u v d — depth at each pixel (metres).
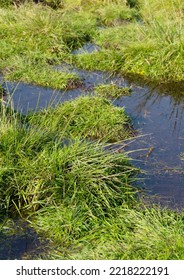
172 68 5.21
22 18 6.01
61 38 5.73
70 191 3.33
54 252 3.05
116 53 5.46
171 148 4.05
